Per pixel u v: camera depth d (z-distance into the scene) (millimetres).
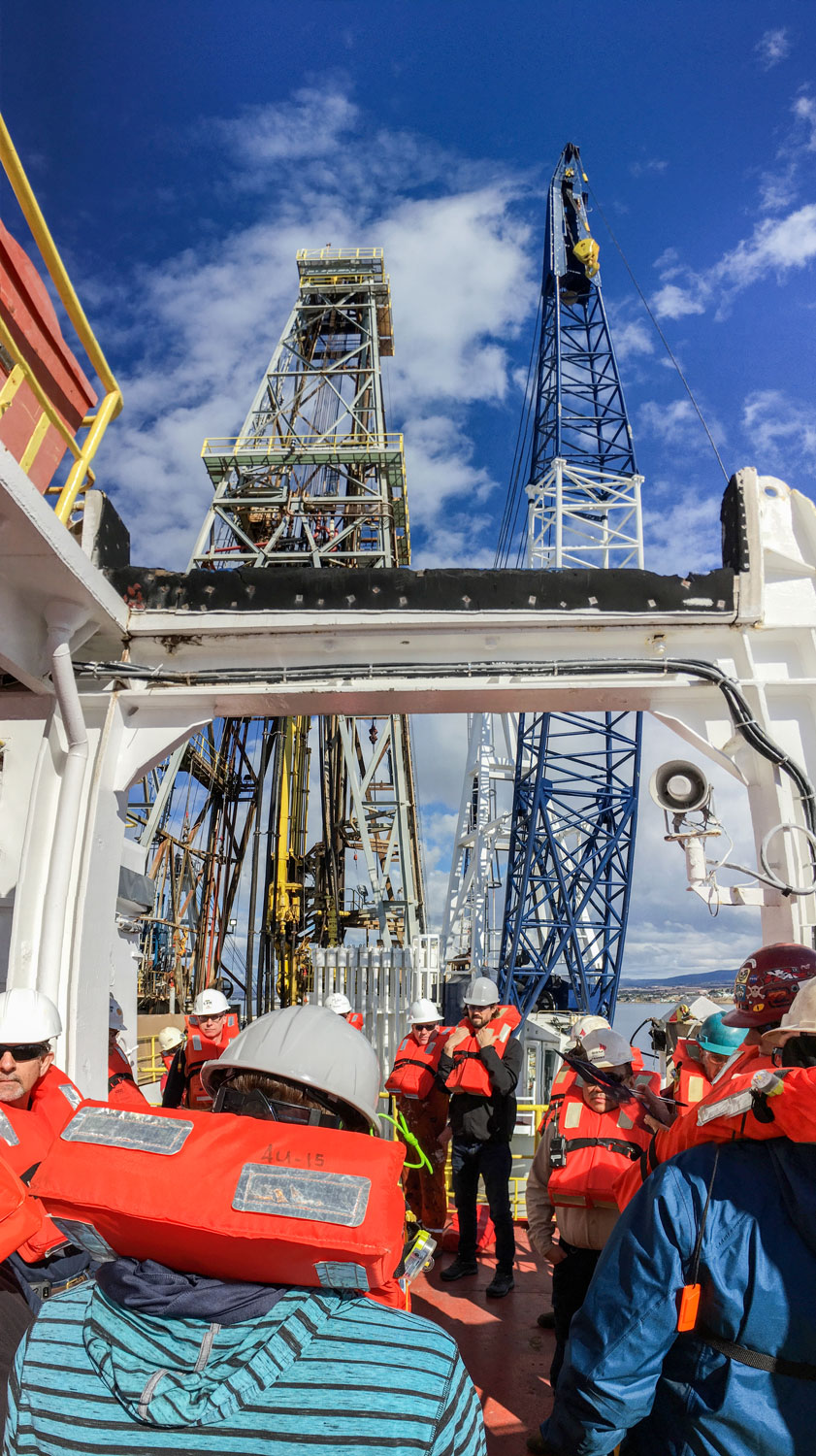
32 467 4273
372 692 5223
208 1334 1249
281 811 33219
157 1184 1294
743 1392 1785
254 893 31703
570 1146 3848
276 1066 1536
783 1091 1833
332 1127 1547
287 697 5281
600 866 41219
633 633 5309
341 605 5156
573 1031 4363
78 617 4703
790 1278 1790
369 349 34875
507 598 5199
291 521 32844
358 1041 1640
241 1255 1260
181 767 30844
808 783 5043
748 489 5281
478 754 49688
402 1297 1465
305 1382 1213
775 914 5066
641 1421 2002
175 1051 6320
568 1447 1926
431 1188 6820
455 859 50656
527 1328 5051
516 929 39750
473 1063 5867
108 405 4957
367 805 32812
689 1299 1831
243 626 5117
